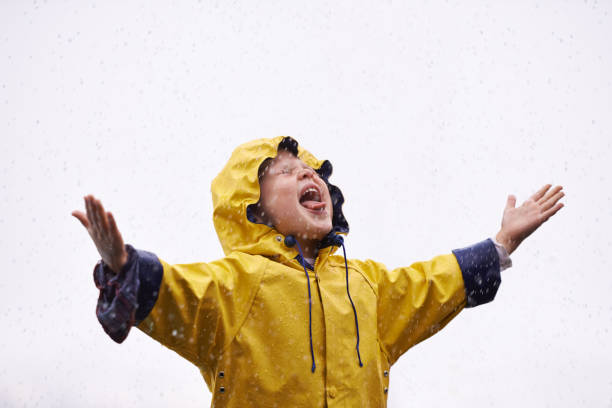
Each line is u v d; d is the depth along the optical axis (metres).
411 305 3.51
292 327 3.12
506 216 3.84
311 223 3.54
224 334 3.05
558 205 3.82
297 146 3.94
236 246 3.56
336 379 3.09
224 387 3.02
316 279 3.34
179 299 2.89
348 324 3.26
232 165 3.83
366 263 3.70
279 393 2.99
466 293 3.59
